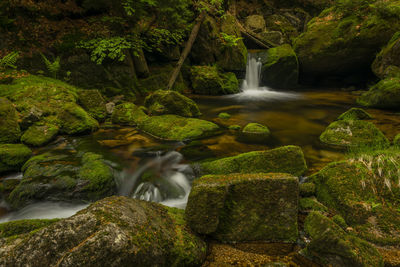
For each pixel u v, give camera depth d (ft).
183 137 18.12
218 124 22.08
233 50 41.22
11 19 24.32
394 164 10.50
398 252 7.84
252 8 62.39
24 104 18.07
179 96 23.48
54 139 17.19
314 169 13.37
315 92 40.96
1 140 15.19
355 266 6.98
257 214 8.79
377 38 34.60
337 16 40.06
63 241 5.71
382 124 20.43
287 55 42.47
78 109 19.36
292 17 61.77
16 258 5.62
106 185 12.03
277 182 8.91
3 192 12.03
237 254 8.05
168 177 13.28
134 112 22.06
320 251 7.58
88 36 27.99
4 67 22.77
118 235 5.91
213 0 39.40
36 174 12.10
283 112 26.81
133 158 14.89
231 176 9.45
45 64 24.98
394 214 8.82
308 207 9.93
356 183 10.09
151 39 33.06
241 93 39.86
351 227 8.84
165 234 7.20
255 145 16.98
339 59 40.22
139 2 28.91
